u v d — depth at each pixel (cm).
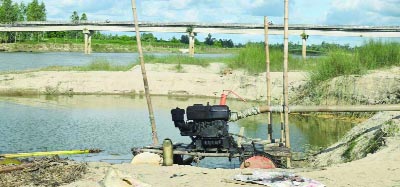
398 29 8256
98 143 1786
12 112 2552
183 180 1030
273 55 3925
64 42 13625
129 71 4034
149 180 1028
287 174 1067
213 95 3453
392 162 1197
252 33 9062
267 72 1559
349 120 2448
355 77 2722
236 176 1046
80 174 1082
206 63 4216
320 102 2694
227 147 1278
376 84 2625
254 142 1391
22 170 1100
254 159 1206
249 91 3384
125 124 2230
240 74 3684
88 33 10381
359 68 2886
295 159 1575
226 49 14225
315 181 1004
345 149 1532
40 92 3475
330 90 2723
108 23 10131
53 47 12794
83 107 2820
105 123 2256
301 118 2544
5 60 6988
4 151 1628
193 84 3584
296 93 3030
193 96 3462
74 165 1152
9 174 1066
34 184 1001
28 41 13612
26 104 2897
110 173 1002
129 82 3662
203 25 9319
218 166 1442
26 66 5719
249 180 1011
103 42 14762
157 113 2619
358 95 2609
